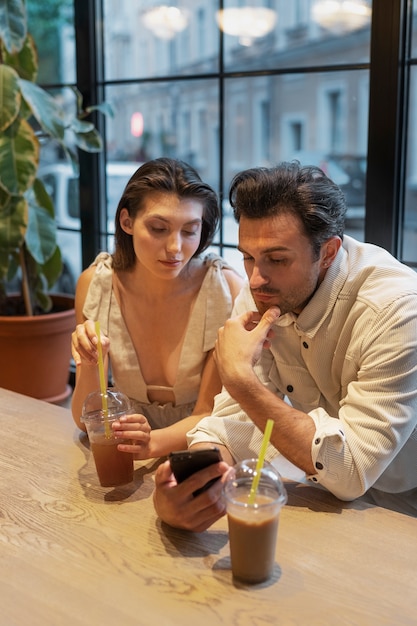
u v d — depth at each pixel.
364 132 6.64
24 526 1.37
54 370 3.13
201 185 1.75
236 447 1.55
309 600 1.14
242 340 1.46
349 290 1.54
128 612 1.12
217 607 1.13
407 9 2.25
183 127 6.95
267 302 1.46
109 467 1.50
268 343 1.51
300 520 1.37
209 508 1.32
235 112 7.40
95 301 1.96
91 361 1.71
